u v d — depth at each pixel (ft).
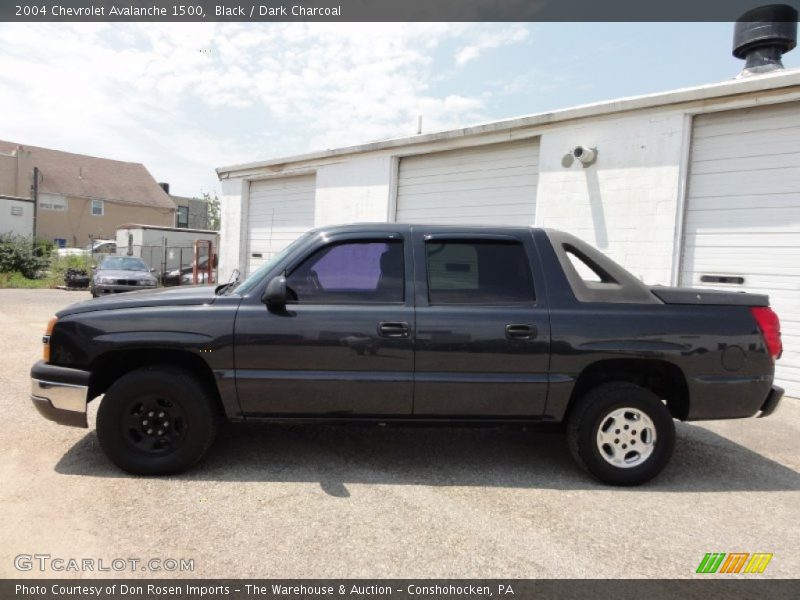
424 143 32.99
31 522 9.50
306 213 42.50
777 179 21.16
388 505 10.68
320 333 11.50
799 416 18.25
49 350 11.63
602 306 12.02
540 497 11.33
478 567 8.63
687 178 23.41
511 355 11.67
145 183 146.72
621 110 24.64
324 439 14.42
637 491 11.82
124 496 10.61
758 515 10.83
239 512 10.13
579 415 11.91
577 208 26.50
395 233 12.39
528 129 28.22
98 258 84.94
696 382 11.82
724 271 22.56
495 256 12.33
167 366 11.78
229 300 11.81
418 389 11.66
